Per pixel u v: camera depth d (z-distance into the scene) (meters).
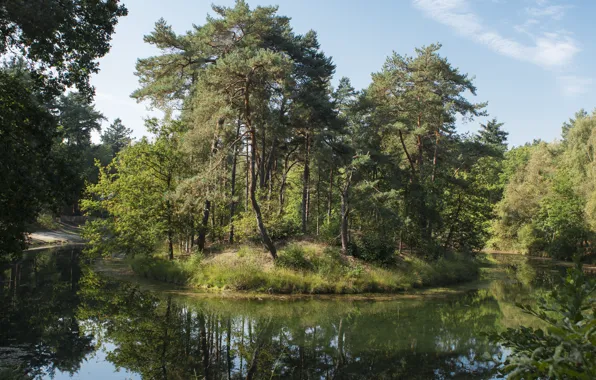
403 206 31.89
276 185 45.78
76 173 13.60
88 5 12.34
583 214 45.84
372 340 14.71
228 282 22.84
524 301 22.47
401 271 26.34
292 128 30.22
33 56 11.98
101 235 29.12
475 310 20.08
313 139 29.84
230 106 22.23
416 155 37.31
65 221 63.22
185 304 19.59
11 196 11.41
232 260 25.00
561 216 47.78
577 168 46.75
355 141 29.03
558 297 4.38
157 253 30.52
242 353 12.91
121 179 28.02
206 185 23.39
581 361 3.53
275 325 16.44
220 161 23.50
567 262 45.91
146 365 11.58
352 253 27.20
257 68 21.52
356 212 30.27
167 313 17.83
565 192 49.56
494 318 18.42
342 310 19.42
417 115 32.97
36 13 10.45
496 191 61.22
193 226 27.75
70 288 22.56
